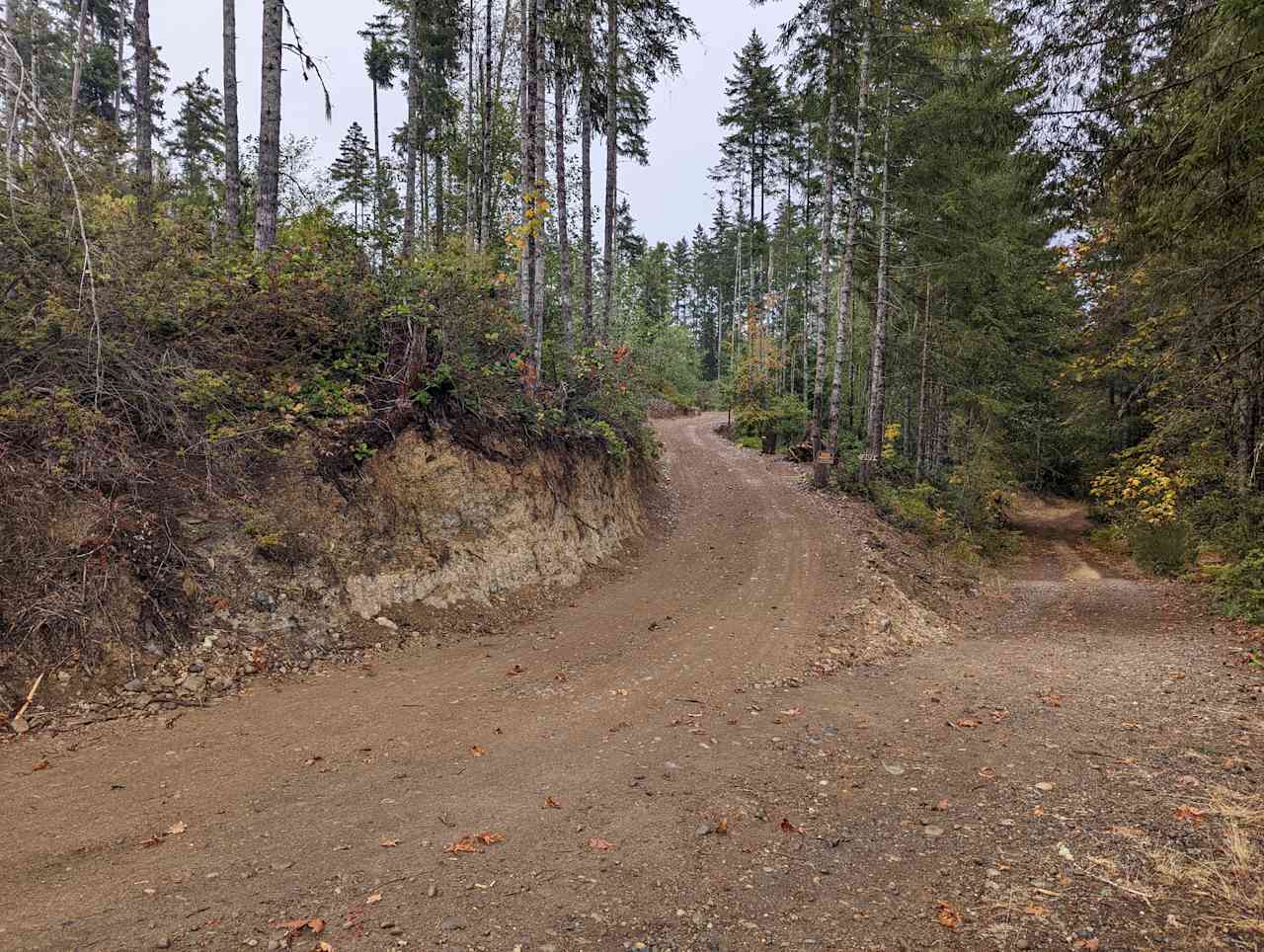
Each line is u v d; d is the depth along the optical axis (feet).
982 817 14.38
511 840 13.00
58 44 54.24
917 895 11.25
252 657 21.74
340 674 22.75
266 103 33.81
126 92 82.23
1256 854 12.06
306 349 31.37
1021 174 30.30
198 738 17.15
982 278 71.26
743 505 63.31
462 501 32.63
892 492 71.56
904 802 15.28
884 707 23.20
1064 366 80.53
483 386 37.58
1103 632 38.32
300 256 32.32
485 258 41.75
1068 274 65.05
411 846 12.59
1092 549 81.00
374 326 33.65
